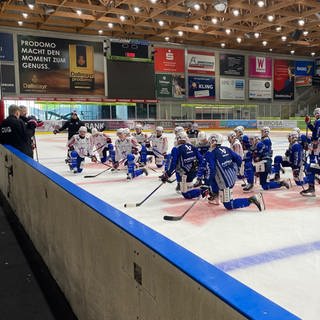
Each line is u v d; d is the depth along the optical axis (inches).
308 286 97.0
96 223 81.1
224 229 146.6
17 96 893.2
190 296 47.6
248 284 98.6
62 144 578.2
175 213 173.6
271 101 1229.7
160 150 312.3
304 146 246.1
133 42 989.2
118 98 986.7
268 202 193.5
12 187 211.2
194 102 1110.4
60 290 117.6
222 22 925.2
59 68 930.1
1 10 778.8
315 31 1069.1
